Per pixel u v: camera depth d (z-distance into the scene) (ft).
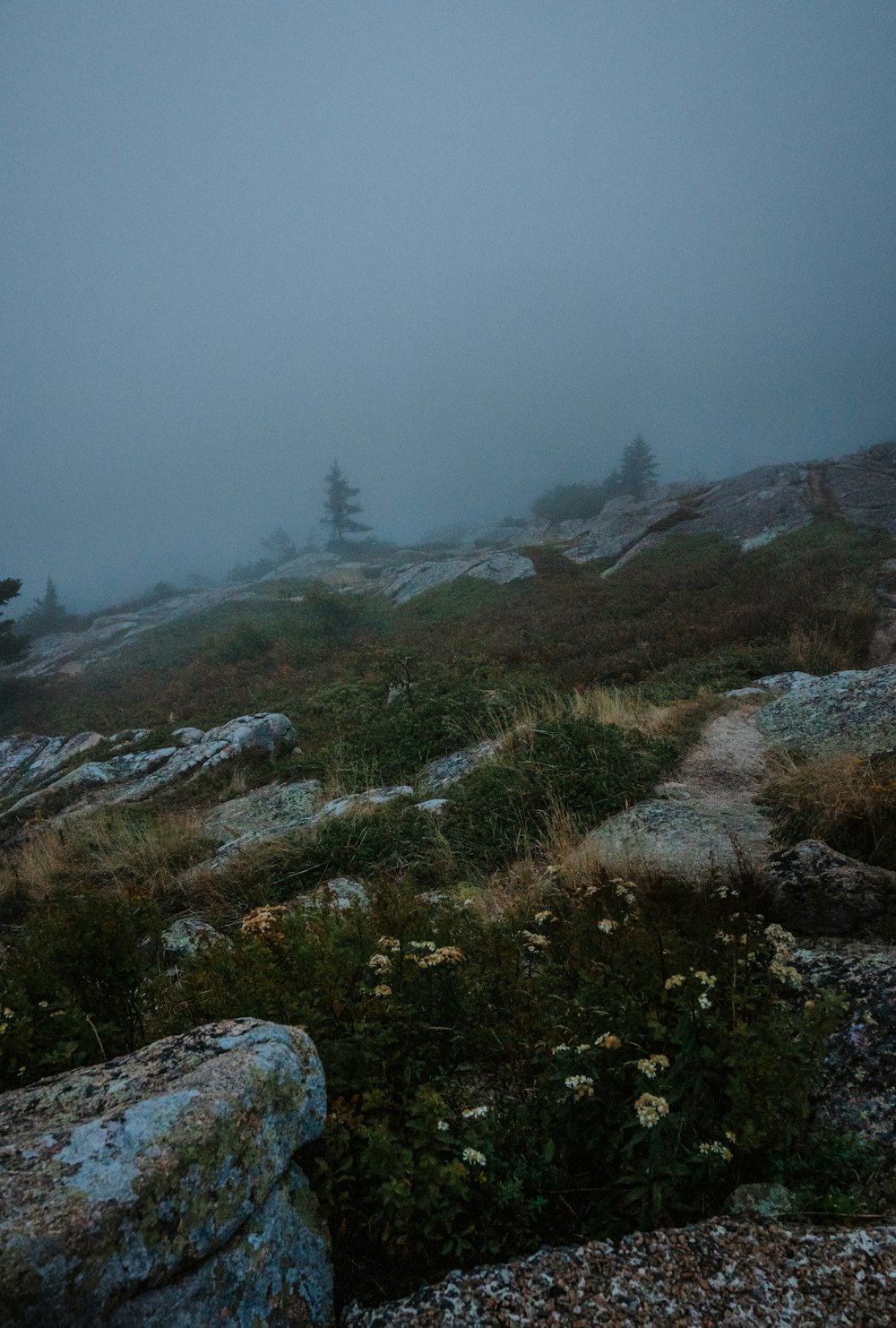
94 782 40.75
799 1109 8.89
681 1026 9.36
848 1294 6.84
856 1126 9.37
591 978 10.84
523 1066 10.09
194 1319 6.07
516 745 28.99
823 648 41.47
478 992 11.25
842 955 12.26
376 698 49.19
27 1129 7.04
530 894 17.70
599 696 36.27
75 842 31.68
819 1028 9.48
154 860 27.35
